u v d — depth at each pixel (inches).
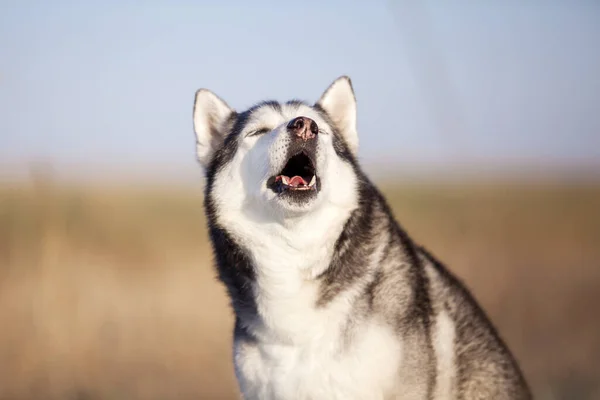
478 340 267.6
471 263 688.4
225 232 256.2
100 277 581.9
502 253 745.6
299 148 244.5
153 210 1016.9
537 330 495.2
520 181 1336.1
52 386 411.8
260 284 247.4
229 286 257.3
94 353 443.2
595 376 398.9
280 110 268.4
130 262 692.7
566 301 567.8
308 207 240.4
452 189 1109.7
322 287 243.6
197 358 451.8
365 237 250.4
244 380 251.3
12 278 473.1
